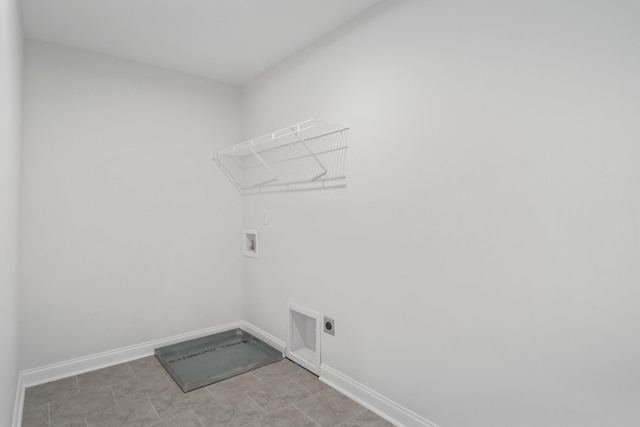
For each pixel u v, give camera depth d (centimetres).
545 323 137
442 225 171
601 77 122
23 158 233
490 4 151
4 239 135
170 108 298
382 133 200
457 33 163
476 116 157
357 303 216
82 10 208
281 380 241
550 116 135
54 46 247
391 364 196
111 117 269
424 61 178
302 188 260
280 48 261
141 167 282
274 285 293
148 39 245
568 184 130
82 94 257
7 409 151
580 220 128
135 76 280
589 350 126
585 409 127
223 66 294
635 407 117
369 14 208
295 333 276
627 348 118
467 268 161
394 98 193
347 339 224
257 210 314
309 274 254
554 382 135
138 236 281
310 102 253
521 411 144
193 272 310
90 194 259
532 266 140
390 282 196
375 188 204
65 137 249
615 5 119
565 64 131
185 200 305
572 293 130
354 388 217
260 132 310
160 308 292
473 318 160
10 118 152
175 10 210
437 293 174
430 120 175
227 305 330
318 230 245
